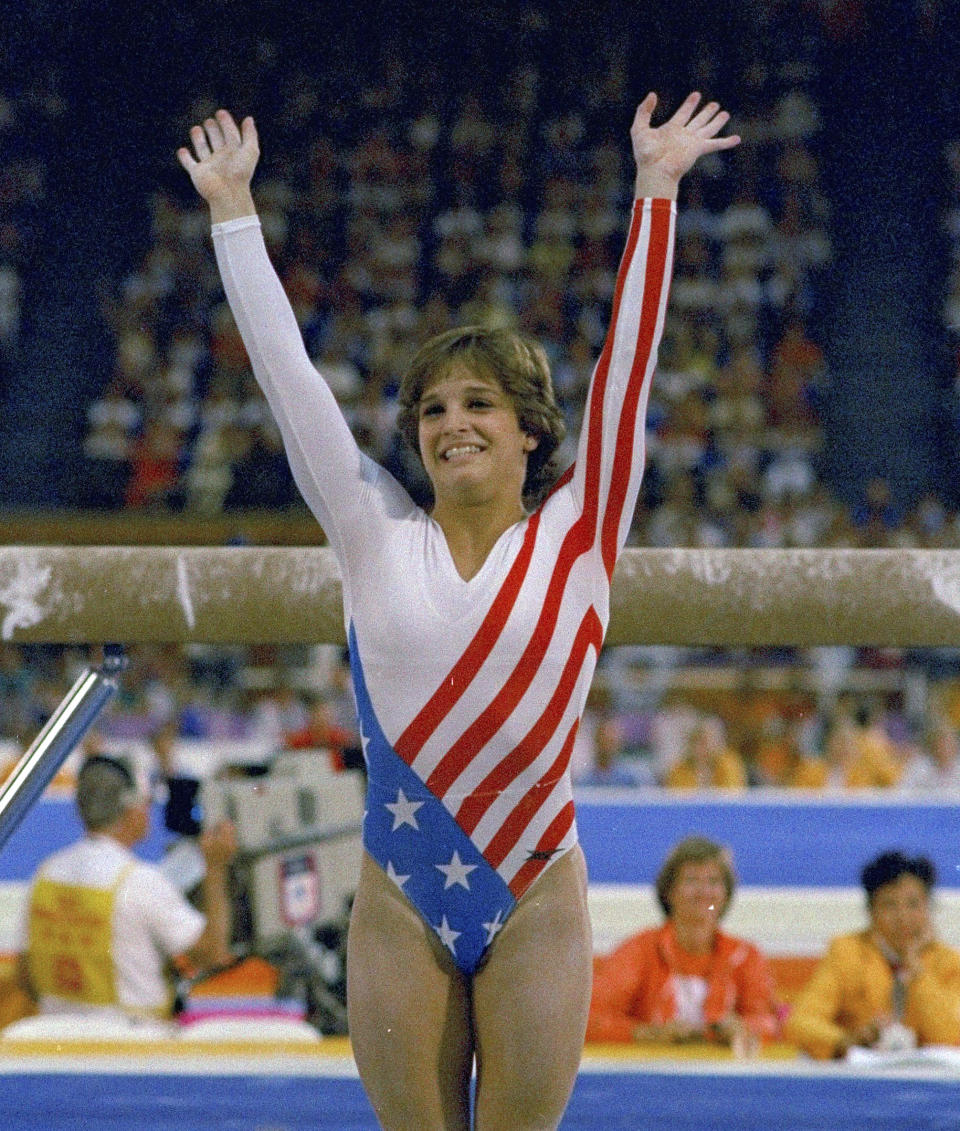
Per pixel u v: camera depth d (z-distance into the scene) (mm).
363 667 8664
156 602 10297
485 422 8688
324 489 8727
